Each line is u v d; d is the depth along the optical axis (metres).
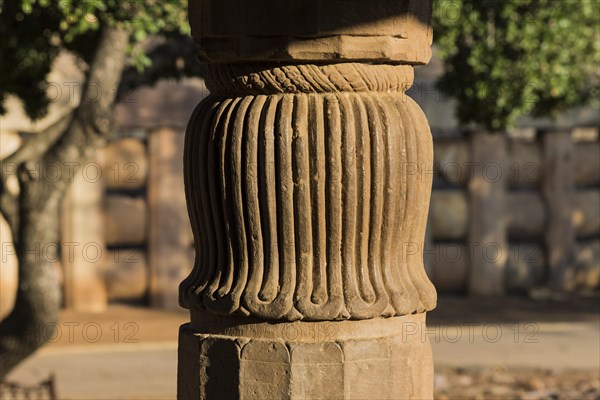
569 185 18.11
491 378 12.58
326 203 4.84
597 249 18.52
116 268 16.72
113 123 9.02
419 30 5.10
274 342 4.88
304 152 4.81
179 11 8.54
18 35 8.98
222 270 5.04
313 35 4.82
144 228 16.77
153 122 16.45
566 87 9.73
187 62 9.36
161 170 16.58
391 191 4.89
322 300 4.85
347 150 4.81
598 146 18.38
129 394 11.64
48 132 9.16
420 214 5.10
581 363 13.39
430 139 5.14
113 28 8.70
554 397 11.74
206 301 5.02
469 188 17.77
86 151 9.05
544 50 9.10
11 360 9.29
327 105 4.86
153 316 16.23
